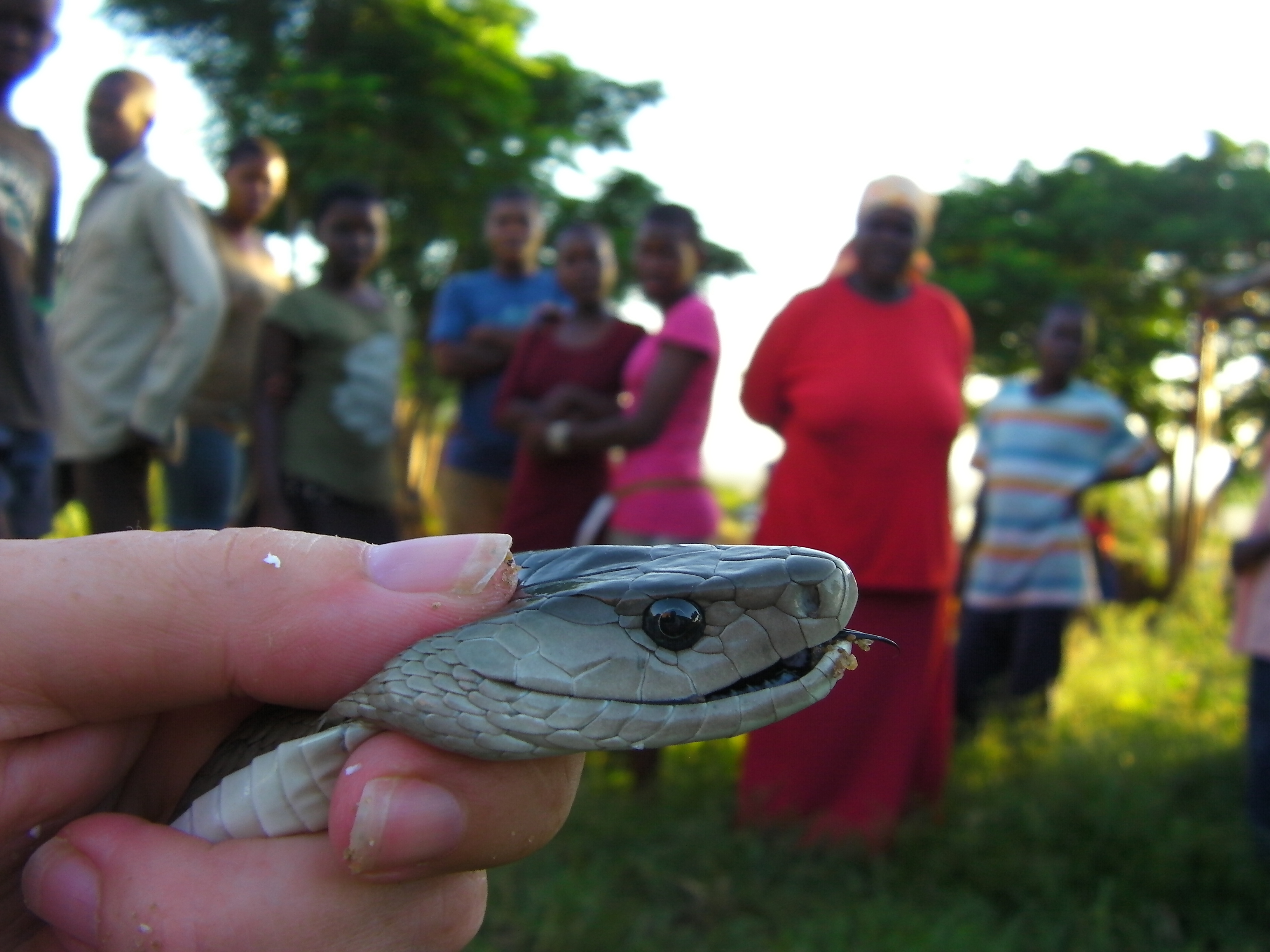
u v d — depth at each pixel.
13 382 2.30
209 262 2.90
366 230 3.17
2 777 1.19
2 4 2.29
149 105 2.99
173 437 2.96
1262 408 10.81
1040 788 2.86
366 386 3.12
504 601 1.20
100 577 1.13
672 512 2.89
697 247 3.05
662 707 1.14
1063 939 2.28
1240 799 2.96
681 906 2.33
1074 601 3.78
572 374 3.10
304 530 3.05
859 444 2.63
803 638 1.19
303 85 9.54
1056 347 3.86
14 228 2.31
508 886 2.25
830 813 2.64
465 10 11.03
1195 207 10.92
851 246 2.97
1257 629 2.74
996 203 11.84
